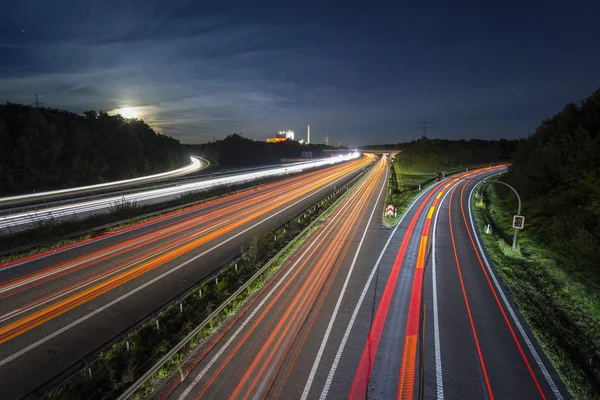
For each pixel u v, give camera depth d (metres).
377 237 25.58
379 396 9.18
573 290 16.84
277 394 9.16
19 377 9.51
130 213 28.31
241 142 112.81
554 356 11.12
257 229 26.44
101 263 18.33
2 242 19.86
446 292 16.02
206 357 10.59
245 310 13.62
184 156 101.38
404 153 102.00
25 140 45.38
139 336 11.35
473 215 35.38
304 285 16.31
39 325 12.17
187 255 20.05
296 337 11.84
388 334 12.20
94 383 9.11
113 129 68.38
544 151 37.19
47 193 39.25
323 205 36.69
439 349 11.38
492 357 11.02
